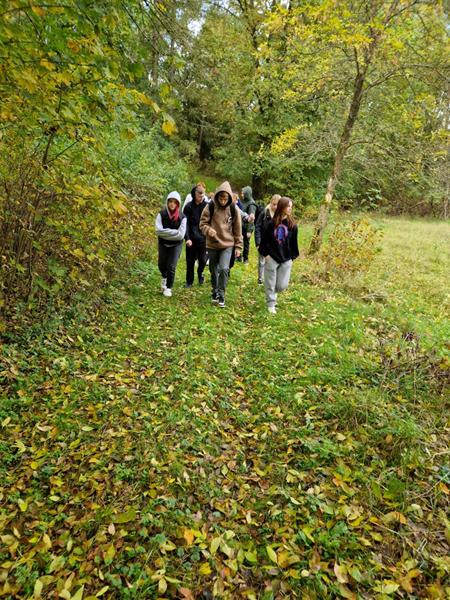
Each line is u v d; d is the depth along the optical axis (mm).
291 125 16141
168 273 5883
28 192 3457
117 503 2320
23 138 2869
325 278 7227
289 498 2371
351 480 2449
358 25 6820
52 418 3039
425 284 7383
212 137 26969
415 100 8070
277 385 3658
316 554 1997
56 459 2656
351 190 17219
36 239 3957
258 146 19188
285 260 5156
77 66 2053
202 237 6293
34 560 1947
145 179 9000
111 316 5031
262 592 1883
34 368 3600
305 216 17297
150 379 3738
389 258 9508
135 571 1917
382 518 2184
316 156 11992
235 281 7090
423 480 2449
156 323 5047
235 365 4121
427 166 8641
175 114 21344
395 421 2906
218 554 2059
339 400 3246
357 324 4941
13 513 2223
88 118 2393
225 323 5219
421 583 1889
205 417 3176
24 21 1797
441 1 6340
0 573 1874
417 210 20672
